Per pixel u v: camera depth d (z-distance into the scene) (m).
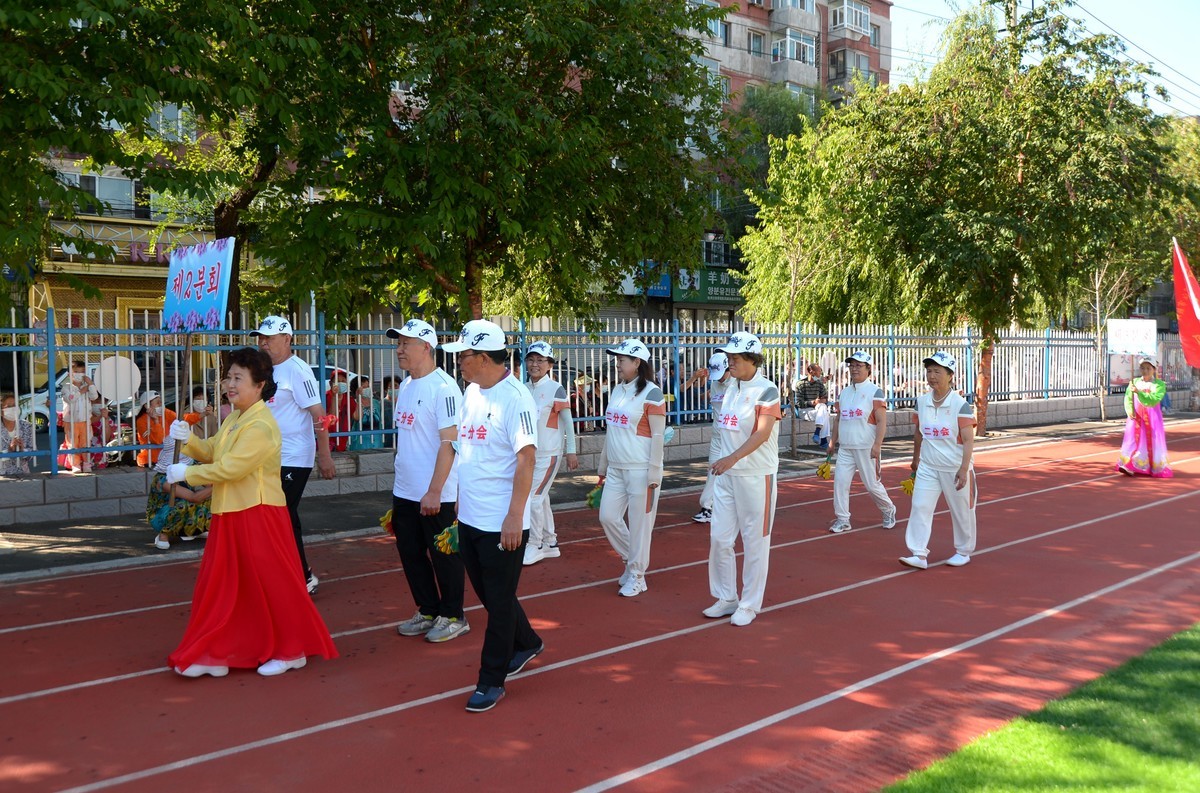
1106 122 18.83
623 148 12.61
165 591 7.75
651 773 4.39
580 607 7.29
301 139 10.77
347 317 13.02
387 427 13.27
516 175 10.70
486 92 10.84
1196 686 5.34
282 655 5.73
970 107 19.56
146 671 5.75
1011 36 19.58
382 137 10.58
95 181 21.61
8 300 11.20
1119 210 18.80
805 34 38.22
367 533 10.21
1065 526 10.79
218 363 11.51
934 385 8.55
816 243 19.17
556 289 15.17
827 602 7.46
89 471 10.88
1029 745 4.50
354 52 10.47
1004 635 6.59
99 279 21.53
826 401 18.56
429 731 4.85
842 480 10.45
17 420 10.59
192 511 9.16
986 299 20.22
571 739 4.77
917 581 8.16
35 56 8.32
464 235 11.88
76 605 7.30
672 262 14.01
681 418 17.02
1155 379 14.94
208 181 9.40
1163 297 47.19
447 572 6.30
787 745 4.71
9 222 9.39
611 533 7.71
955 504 8.63
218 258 8.06
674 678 5.68
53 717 5.02
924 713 5.13
